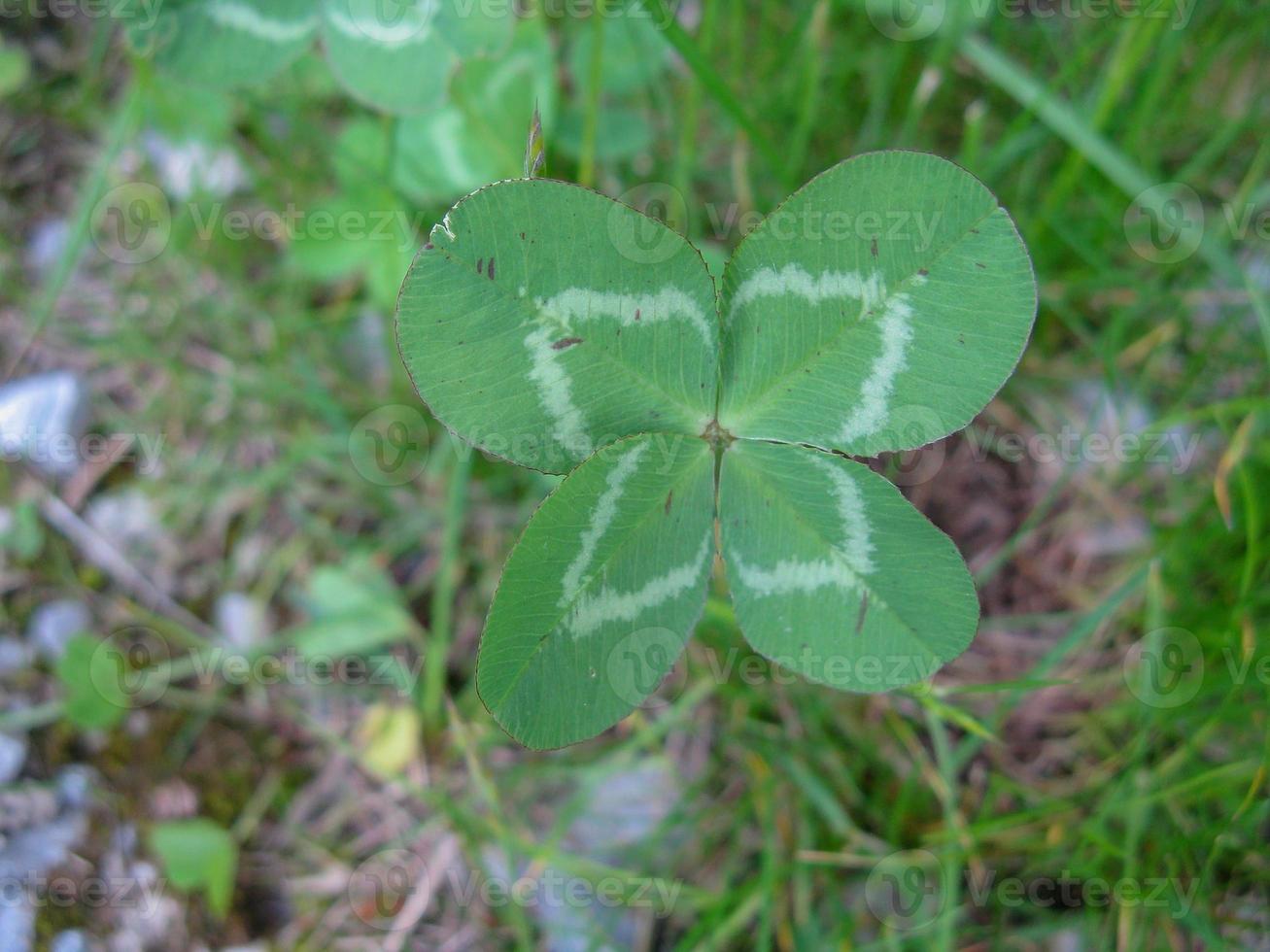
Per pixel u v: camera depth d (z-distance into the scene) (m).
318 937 0.11
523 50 0.12
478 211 0.06
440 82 0.09
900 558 0.07
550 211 0.07
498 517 0.12
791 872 0.11
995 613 0.12
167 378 0.13
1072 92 0.13
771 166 0.11
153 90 0.12
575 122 0.12
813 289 0.07
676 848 0.11
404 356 0.07
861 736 0.11
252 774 0.12
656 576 0.07
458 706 0.12
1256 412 0.11
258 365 0.13
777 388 0.07
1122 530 0.12
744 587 0.07
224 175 0.13
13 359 0.13
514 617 0.07
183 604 0.12
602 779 0.11
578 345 0.07
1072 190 0.13
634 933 0.11
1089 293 0.13
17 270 0.13
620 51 0.12
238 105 0.13
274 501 0.13
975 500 0.12
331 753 0.12
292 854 0.11
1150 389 0.12
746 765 0.11
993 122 0.14
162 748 0.12
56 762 0.11
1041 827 0.11
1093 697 0.11
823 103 0.13
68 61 0.14
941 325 0.07
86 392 0.13
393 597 0.12
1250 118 0.12
